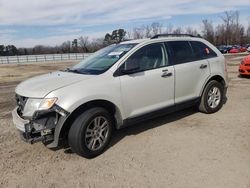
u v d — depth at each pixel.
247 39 82.94
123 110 4.47
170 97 5.15
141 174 3.59
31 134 3.84
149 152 4.22
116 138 4.83
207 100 5.90
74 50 76.56
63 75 4.56
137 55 4.70
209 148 4.26
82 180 3.51
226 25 78.62
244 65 11.00
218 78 6.20
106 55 4.95
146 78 4.70
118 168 3.77
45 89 3.94
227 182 3.30
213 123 5.41
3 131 5.37
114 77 4.37
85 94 3.98
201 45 5.93
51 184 3.45
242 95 7.84
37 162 4.04
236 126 5.19
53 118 3.92
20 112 4.20
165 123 5.50
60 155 4.25
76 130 3.94
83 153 4.02
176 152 4.17
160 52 5.07
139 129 5.23
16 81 14.30
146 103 4.77
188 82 5.44
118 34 72.00
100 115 4.16
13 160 4.12
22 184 3.46
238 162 3.77
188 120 5.64
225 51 49.66
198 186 3.24
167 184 3.32
